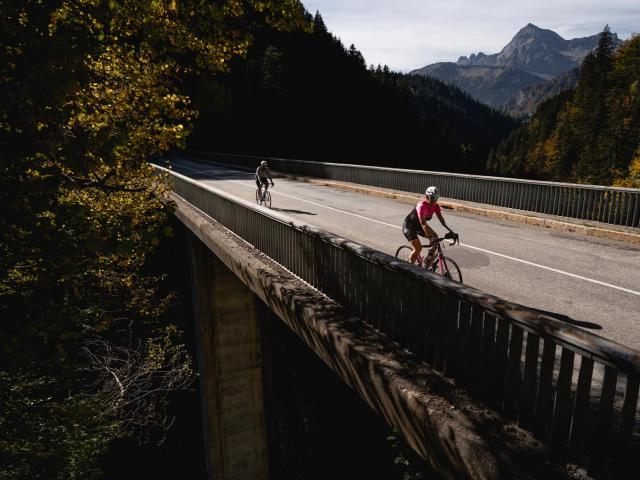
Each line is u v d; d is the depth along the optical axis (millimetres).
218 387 14680
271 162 33156
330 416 12281
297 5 7008
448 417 3475
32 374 4832
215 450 14820
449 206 15211
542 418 3170
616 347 2568
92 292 5285
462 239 10898
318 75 96812
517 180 13461
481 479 3084
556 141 112625
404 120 113500
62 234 3088
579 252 9469
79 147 2932
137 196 8867
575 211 11914
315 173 26609
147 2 4457
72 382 5746
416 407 3719
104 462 18500
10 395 4676
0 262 3076
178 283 22938
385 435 10656
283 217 7199
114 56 5398
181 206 15164
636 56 80500
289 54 93312
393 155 102750
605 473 2771
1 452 4309
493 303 3385
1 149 2777
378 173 20516
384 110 108875
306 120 85250
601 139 76188
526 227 12148
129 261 10008
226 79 68125
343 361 4891
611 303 6574
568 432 3086
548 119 130750
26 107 2803
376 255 4773
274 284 6766
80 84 2895
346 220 13648
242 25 6840
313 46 103625
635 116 68688
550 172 104688
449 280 3873
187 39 6281
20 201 2926
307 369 13844
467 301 3615
